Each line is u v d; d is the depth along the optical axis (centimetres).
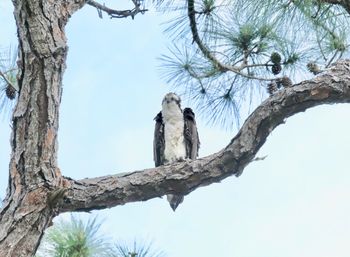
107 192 887
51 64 830
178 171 912
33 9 827
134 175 907
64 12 852
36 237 812
